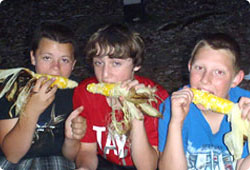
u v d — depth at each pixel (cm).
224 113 130
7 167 148
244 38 330
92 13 432
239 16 378
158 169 148
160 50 320
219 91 131
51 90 141
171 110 132
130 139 143
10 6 459
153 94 137
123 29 142
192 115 138
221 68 129
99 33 139
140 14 387
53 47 146
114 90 134
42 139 151
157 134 148
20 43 365
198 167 137
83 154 150
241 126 129
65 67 150
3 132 150
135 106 137
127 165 151
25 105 144
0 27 410
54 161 149
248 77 243
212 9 403
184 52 312
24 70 147
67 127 145
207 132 137
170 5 421
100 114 149
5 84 150
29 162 148
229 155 137
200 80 131
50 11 449
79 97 152
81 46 336
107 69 138
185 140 139
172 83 267
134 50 140
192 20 380
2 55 342
